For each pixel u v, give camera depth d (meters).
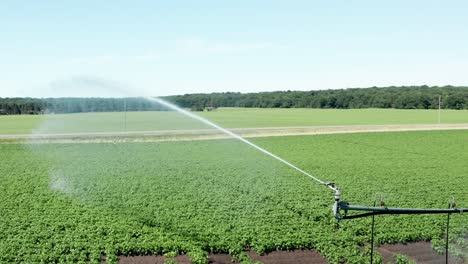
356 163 43.72
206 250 21.17
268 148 52.81
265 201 29.09
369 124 82.38
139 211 26.61
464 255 20.86
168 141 56.66
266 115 106.19
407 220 24.86
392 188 33.06
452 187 33.56
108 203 28.28
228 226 24.06
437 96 136.88
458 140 60.66
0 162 42.12
